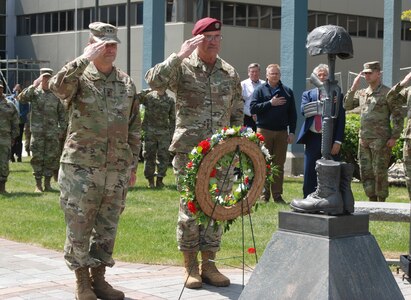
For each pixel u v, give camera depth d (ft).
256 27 145.28
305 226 18.93
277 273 18.93
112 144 22.84
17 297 23.91
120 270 28.12
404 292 25.22
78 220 22.67
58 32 162.61
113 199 23.22
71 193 22.62
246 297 19.24
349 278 18.21
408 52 164.96
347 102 44.14
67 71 22.12
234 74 25.80
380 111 42.75
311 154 38.78
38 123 51.83
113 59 22.84
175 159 25.39
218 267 28.66
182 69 25.13
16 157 83.35
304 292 18.20
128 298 23.81
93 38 22.79
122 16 147.54
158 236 34.58
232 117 26.40
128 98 23.31
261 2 145.28
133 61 144.15
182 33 134.41
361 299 18.20
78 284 23.18
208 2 138.51
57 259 30.22
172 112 54.39
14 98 77.41
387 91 42.83
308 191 39.11
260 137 24.38
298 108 64.54
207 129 24.99
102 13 151.53
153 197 48.65
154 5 81.41
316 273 18.21
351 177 19.35
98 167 22.65
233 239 33.32
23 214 41.42
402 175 60.44
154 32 81.61
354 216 18.99
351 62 155.53
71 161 22.65
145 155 54.34
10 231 36.14
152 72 24.40
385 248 32.17
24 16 170.60
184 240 25.41
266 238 33.73
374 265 18.90
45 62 160.76
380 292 18.65
